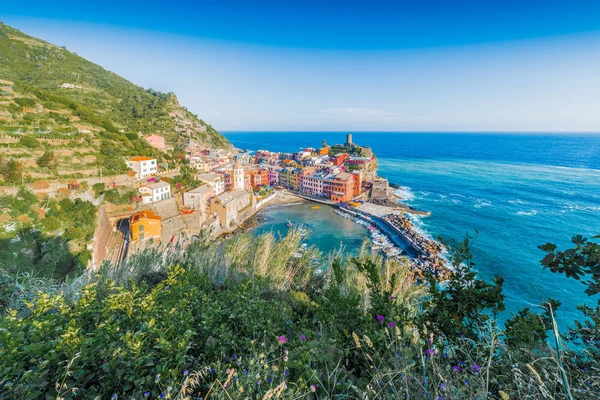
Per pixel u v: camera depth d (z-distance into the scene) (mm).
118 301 5723
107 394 3834
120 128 83750
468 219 67625
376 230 64062
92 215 37406
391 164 170250
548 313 4641
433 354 3965
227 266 15148
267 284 12852
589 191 92000
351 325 5746
